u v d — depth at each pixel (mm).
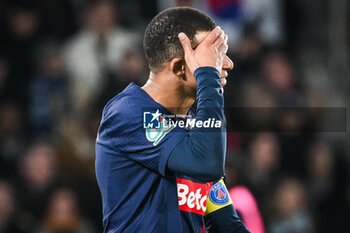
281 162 23000
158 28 7613
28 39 24812
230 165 21266
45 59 23984
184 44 7441
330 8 28781
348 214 22703
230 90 24078
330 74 27500
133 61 22859
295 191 21422
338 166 23578
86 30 24750
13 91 23516
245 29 26438
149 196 7465
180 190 7672
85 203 19906
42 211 19719
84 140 21031
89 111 21922
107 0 24250
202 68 7363
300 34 28078
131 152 7379
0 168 20375
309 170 23266
